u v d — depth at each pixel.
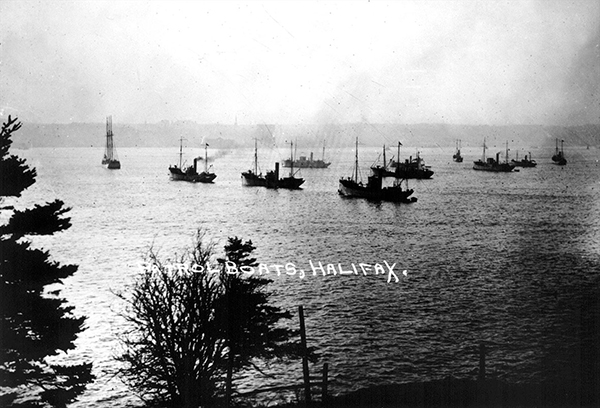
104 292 51.25
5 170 18.39
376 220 106.94
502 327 41.78
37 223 19.06
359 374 33.47
